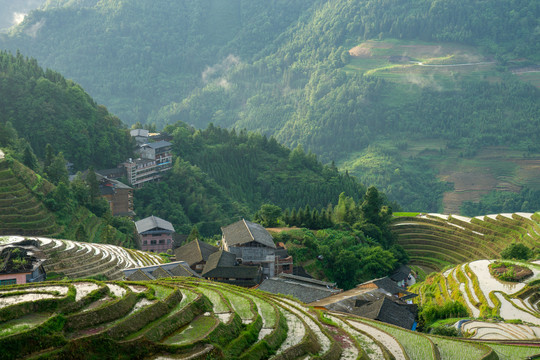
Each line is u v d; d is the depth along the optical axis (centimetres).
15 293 4597
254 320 5469
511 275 11575
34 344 3900
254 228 13050
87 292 4759
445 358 6425
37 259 9012
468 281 11931
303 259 13262
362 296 9994
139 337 4316
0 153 15150
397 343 6594
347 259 13325
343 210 17725
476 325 8956
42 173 16350
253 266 11494
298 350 5128
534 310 10081
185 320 4909
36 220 13138
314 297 9888
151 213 19438
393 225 18538
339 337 5956
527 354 7069
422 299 12294
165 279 7069
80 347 4022
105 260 10656
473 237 16938
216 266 11131
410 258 16938
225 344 4778
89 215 15512
